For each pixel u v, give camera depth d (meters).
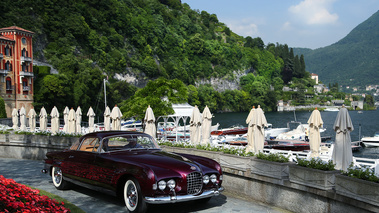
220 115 150.75
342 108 7.35
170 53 186.12
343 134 7.31
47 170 9.12
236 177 8.41
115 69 129.62
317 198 6.29
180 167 6.43
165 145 11.85
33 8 102.88
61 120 73.56
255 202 7.61
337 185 5.77
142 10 186.12
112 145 7.62
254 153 8.77
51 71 91.44
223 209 6.95
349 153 7.27
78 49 114.00
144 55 158.25
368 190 5.19
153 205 7.07
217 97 172.00
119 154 7.31
